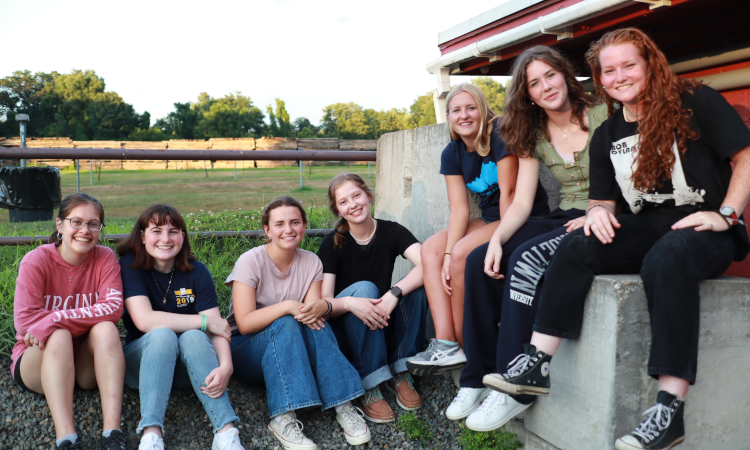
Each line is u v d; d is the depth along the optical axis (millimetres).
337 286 3188
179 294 2725
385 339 3098
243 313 2754
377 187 4641
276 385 2572
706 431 2137
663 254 1879
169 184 18141
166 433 2506
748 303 2139
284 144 25688
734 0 3344
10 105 66500
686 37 4016
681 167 1984
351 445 2621
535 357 2096
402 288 2949
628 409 2037
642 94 1997
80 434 2389
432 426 2805
